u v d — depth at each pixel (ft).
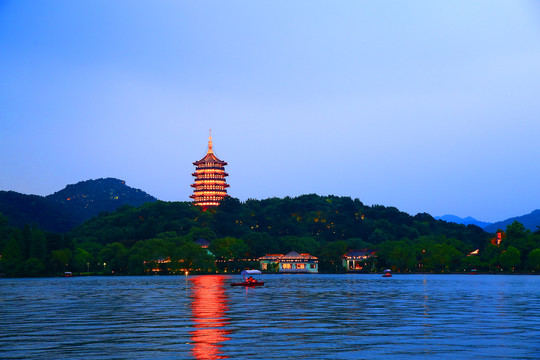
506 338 172.04
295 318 227.81
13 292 427.33
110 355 147.23
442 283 552.41
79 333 185.57
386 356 145.28
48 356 146.30
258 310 263.70
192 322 214.90
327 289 453.58
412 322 212.64
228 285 531.50
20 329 196.85
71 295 385.91
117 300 333.83
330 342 165.68
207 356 145.59
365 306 284.00
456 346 158.51
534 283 538.47
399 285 517.96
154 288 476.54
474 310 258.98
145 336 178.09
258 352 150.61
